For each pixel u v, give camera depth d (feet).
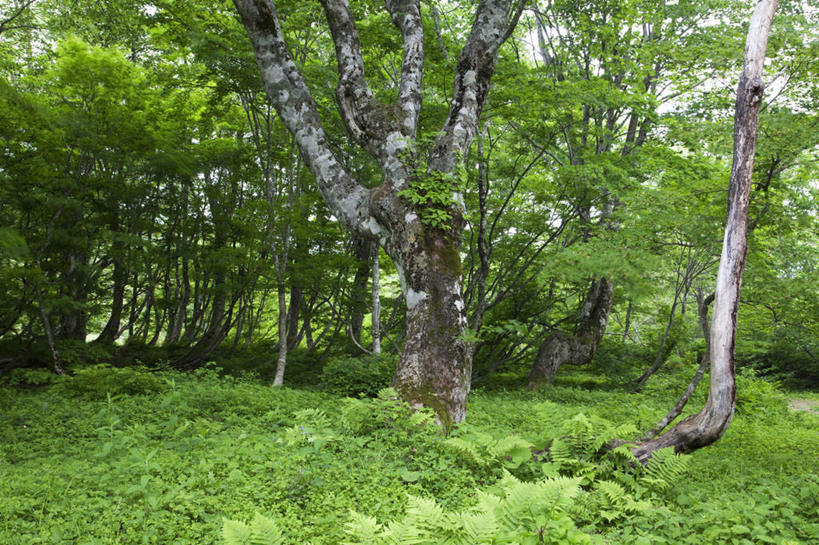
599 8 45.44
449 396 20.76
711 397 18.67
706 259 46.06
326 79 36.47
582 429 18.45
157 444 19.12
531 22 51.03
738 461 21.57
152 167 40.60
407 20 27.09
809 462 22.21
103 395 28.94
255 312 64.18
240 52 35.50
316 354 55.47
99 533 11.29
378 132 24.45
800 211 26.84
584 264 18.52
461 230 23.54
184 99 46.06
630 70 43.29
